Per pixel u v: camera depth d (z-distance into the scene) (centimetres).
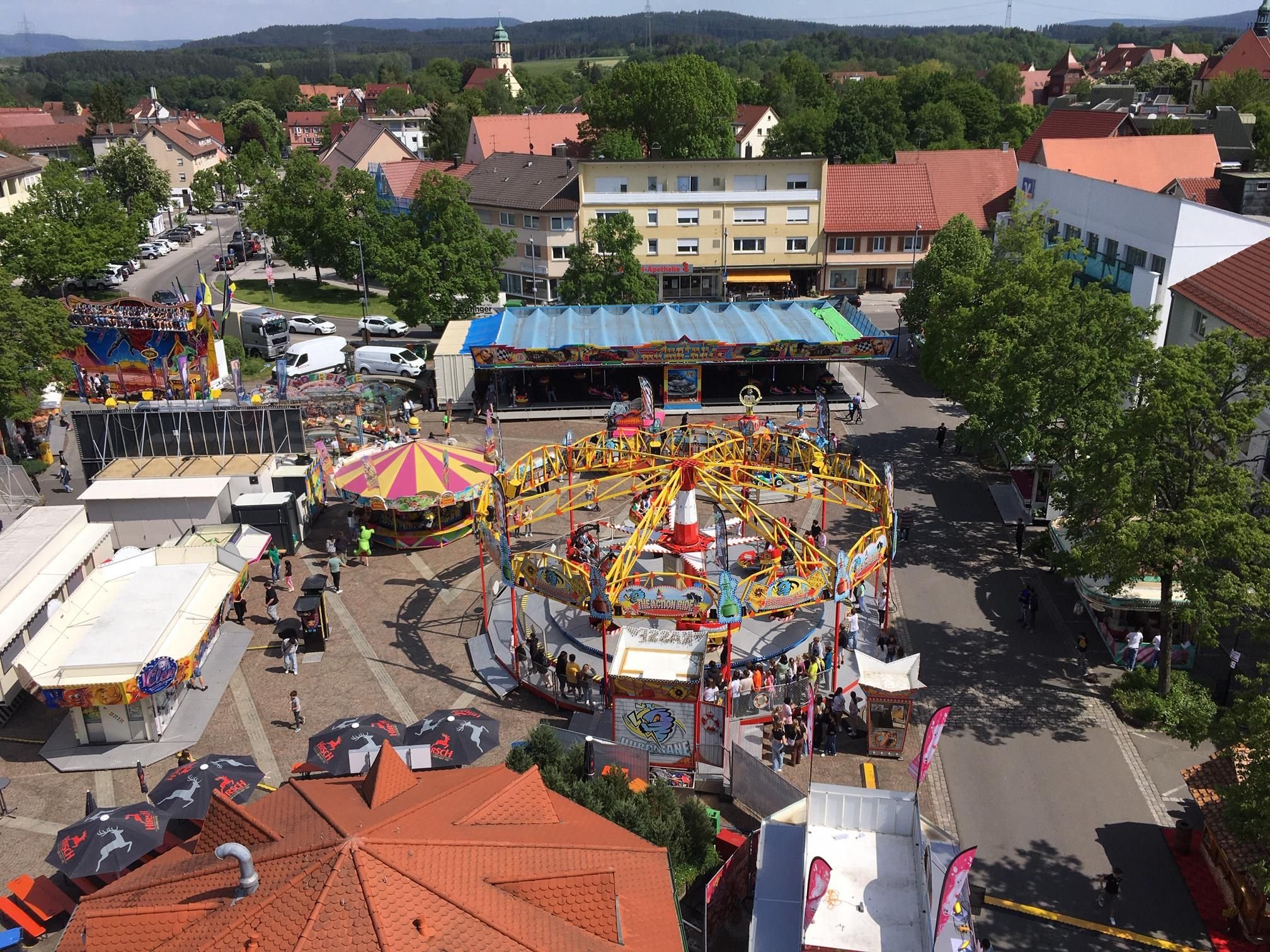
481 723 3158
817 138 13462
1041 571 4619
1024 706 3638
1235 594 3014
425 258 7956
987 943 2539
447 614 4369
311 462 5250
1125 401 4431
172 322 6819
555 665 3744
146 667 3316
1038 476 4956
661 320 7275
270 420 5247
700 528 4966
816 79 18812
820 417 5362
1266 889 2345
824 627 4097
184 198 17212
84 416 5212
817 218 9556
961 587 4484
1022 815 3088
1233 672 3712
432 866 1895
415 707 3684
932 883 2139
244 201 16338
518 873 1973
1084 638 3875
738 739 3456
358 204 10150
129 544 4934
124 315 6806
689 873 2786
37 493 5278
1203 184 7150
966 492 5481
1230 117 10025
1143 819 3075
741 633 4062
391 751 2288
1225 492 3272
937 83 14900
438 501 4766
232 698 3750
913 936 2147
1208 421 3422
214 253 12862
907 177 9888
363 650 4081
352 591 4581
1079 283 7000
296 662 3922
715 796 3238
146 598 3788
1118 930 2662
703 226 9519
